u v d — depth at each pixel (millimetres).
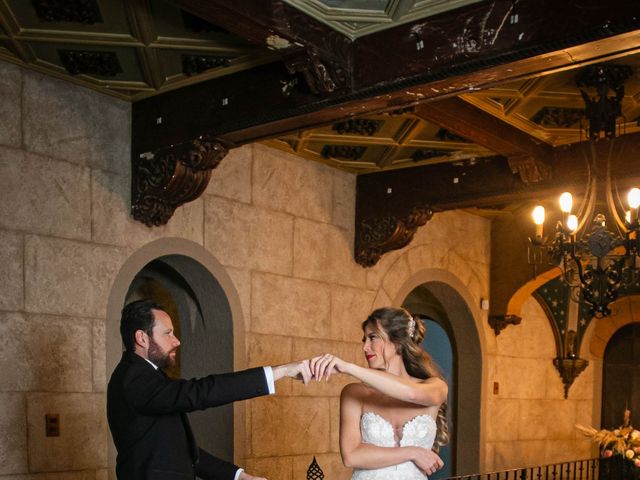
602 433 8562
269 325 7684
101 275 6133
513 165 7188
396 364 3412
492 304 11266
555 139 7156
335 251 8555
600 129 5961
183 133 5988
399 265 9555
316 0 4488
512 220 11164
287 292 7910
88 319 6020
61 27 5070
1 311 5441
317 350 8227
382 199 8656
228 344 7316
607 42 4027
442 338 12234
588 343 12859
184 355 7637
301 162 8172
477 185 7883
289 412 7887
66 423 5801
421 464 3295
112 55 5492
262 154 7707
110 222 6219
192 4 4059
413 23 4672
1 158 5504
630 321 12727
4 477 5375
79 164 6020
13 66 5617
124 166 6344
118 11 4836
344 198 8711
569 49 4125
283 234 7898
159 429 3377
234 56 5359
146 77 5801
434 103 5840
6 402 5430
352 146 7809
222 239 7227
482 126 6406
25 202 5637
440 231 10359
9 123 5570
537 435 12070
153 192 6246
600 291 6113
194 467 3555
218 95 5746
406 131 7188
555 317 12508
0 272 5445
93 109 6141
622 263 5977
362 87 4828
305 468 8016
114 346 6195
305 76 4812
